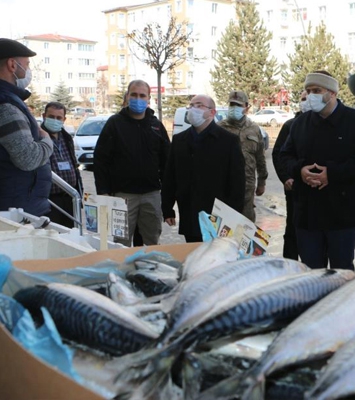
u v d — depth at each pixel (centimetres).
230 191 512
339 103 473
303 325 157
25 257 296
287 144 512
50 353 154
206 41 7375
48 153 427
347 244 483
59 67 11112
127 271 230
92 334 171
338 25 6188
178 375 151
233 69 5662
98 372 156
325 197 476
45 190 440
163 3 7906
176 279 211
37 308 183
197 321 164
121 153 588
